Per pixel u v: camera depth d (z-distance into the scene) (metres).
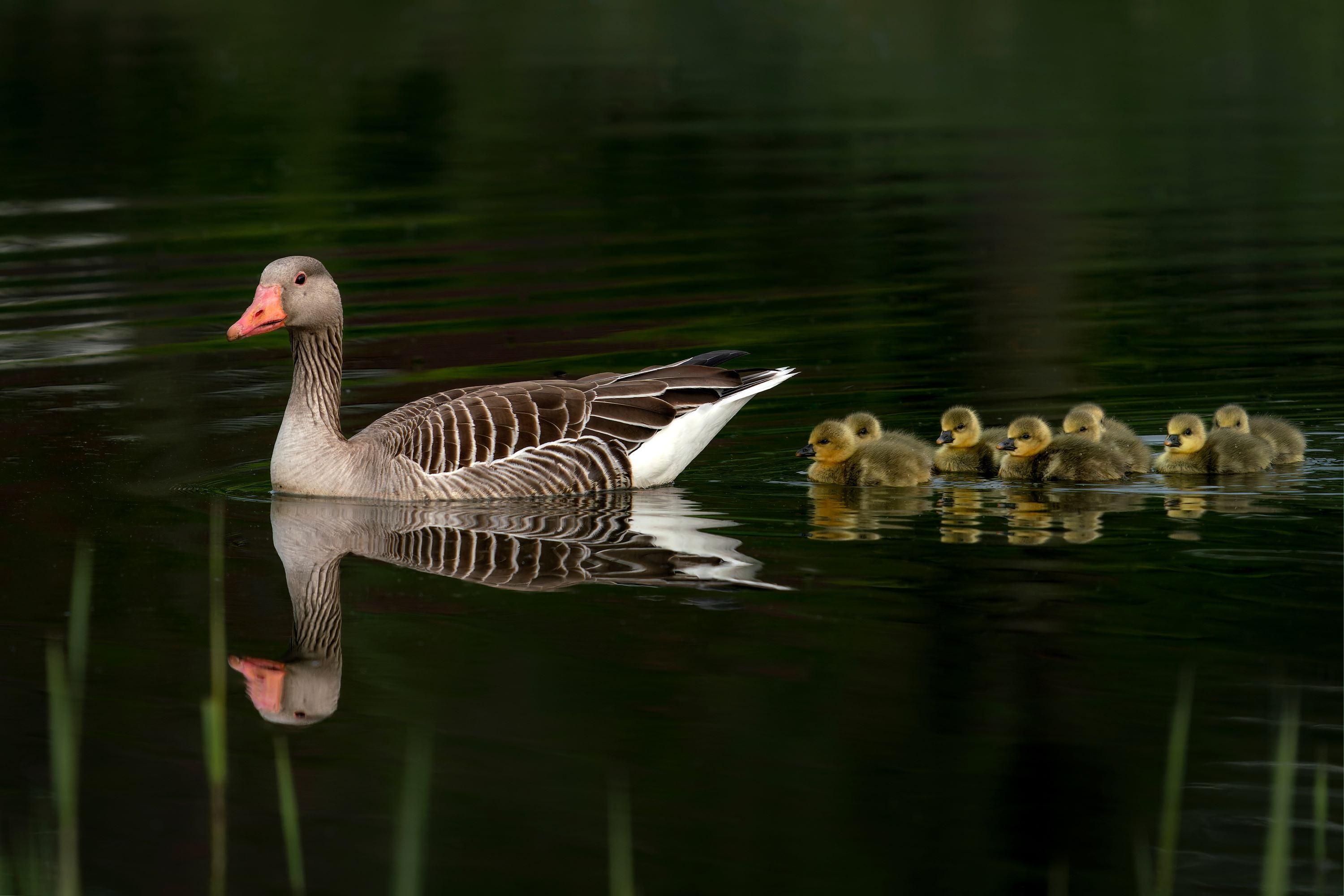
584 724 10.02
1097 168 34.31
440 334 22.20
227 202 31.81
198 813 9.18
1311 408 17.94
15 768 9.67
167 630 11.74
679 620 11.74
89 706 10.48
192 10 62.34
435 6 65.56
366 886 8.41
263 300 15.32
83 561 13.31
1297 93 43.81
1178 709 9.66
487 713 10.22
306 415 15.65
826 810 9.00
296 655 11.22
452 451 15.18
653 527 14.23
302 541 13.88
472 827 8.93
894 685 10.48
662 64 51.62
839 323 22.47
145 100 43.34
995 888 8.30
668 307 23.59
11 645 11.42
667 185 33.28
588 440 15.46
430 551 13.55
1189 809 8.98
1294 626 11.32
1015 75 48.34
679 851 8.63
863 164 35.19
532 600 12.22
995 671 10.67
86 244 28.12
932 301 23.70
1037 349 20.92
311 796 9.27
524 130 40.25
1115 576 12.50
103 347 21.67
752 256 26.92
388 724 10.09
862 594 12.20
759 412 18.52
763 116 41.81
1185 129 38.88
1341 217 28.88
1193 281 24.45
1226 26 56.41
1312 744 9.57
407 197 32.47
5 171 34.47
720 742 9.75
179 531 14.21
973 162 35.25
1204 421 17.56
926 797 9.13
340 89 46.12
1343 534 13.46
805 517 14.51
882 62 51.47
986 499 15.02
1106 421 16.72
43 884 8.55
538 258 27.05
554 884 8.37
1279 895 8.07
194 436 17.61
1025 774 9.32
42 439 17.41
